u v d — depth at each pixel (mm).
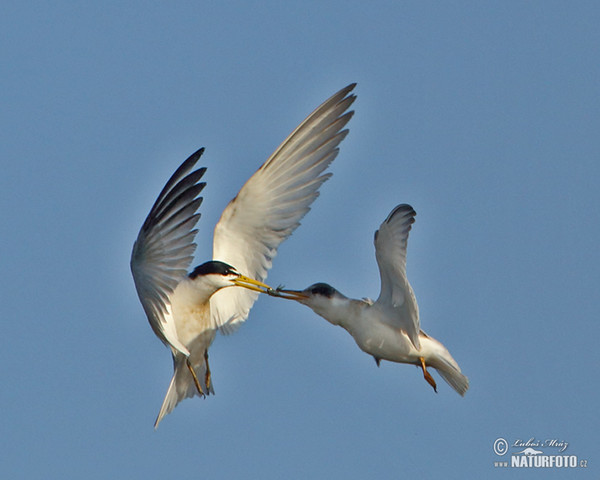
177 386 14938
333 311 14047
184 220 13383
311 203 14773
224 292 15242
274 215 14891
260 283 14359
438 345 13930
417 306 13344
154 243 13492
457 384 14016
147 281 13555
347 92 15023
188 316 14578
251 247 15047
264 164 14750
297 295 14227
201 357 14898
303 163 14828
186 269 13297
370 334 13844
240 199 14852
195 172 13453
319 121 14891
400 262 13039
